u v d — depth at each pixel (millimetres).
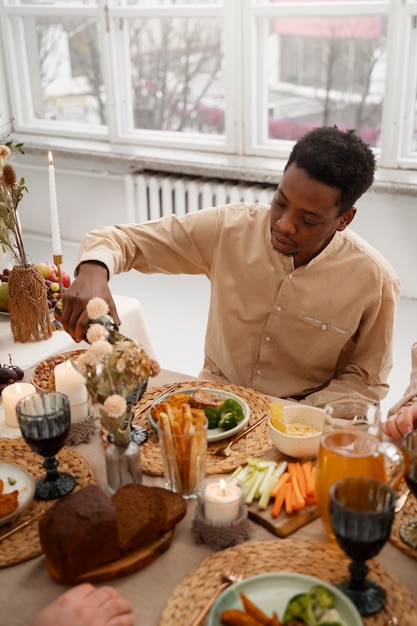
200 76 3982
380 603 888
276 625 837
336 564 957
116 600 880
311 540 1014
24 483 1128
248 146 3900
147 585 946
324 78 3701
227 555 974
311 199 1326
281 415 1213
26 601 922
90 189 4344
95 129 4406
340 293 1562
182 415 1140
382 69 3541
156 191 4016
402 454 983
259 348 1655
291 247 1421
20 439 1274
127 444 1104
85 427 1262
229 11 3633
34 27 4359
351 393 1564
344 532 838
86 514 939
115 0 3998
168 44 3988
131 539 968
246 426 1291
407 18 3268
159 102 4168
